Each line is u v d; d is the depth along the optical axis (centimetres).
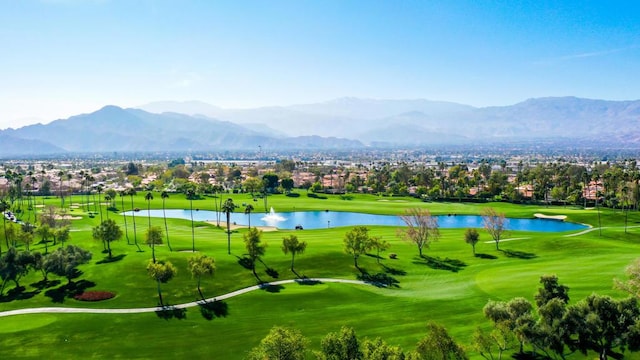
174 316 7669
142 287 8781
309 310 7912
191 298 8456
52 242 12825
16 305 8044
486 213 13625
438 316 7375
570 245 12256
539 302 6419
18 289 8825
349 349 5031
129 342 6712
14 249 9181
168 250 11569
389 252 12044
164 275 8450
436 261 11281
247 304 8194
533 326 5638
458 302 8012
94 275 9325
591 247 11938
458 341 6275
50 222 14288
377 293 8769
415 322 7156
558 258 11069
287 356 5078
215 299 8444
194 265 8719
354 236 10644
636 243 13275
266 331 7044
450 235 14825
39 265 9162
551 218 18538
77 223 16400
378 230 15775
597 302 5562
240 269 9900
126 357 6259
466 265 10862
